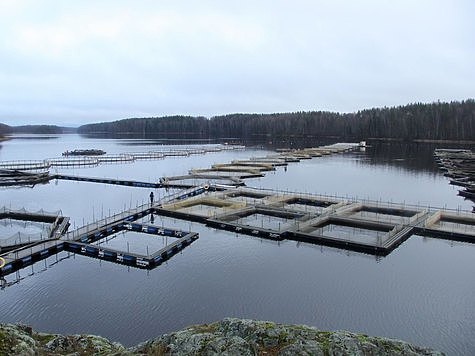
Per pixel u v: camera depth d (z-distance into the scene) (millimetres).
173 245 35531
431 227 40531
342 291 28281
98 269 32188
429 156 129625
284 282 29781
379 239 35688
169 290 28469
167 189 72062
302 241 38906
